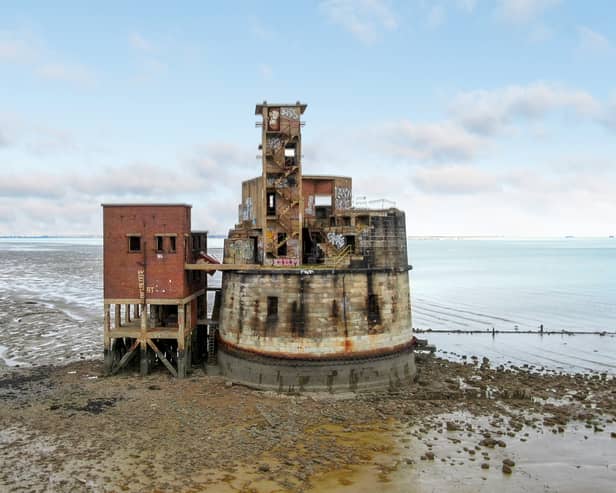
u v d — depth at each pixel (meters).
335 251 42.84
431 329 74.31
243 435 32.44
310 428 33.78
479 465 29.88
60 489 25.94
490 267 196.62
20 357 52.91
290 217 44.34
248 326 41.12
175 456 29.56
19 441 31.12
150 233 42.97
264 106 43.94
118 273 43.31
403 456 30.55
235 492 26.12
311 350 39.53
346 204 50.41
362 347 40.38
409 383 43.22
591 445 33.00
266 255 43.78
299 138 44.38
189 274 44.75
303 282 39.75
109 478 27.06
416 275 160.75
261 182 45.12
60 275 145.62
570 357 57.97
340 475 28.19
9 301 91.88
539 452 31.81
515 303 98.75
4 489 25.83
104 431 32.62
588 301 100.56
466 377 47.38
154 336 43.50
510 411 38.31
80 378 43.41
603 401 41.34
